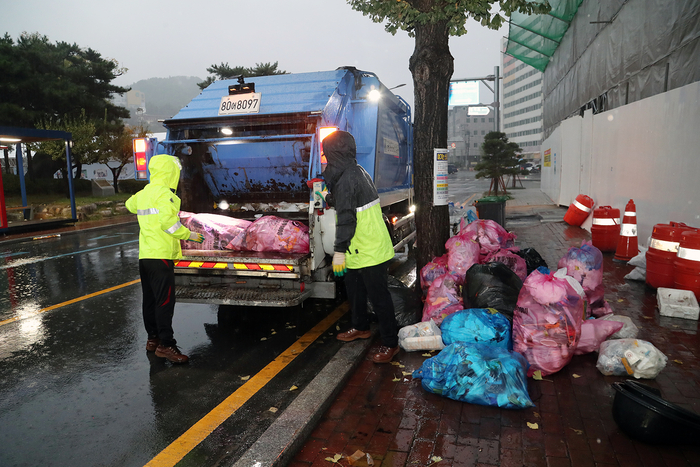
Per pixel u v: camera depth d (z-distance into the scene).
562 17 14.94
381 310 3.90
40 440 3.08
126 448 2.96
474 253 4.89
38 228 14.45
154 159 4.15
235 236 4.73
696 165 6.05
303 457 2.69
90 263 9.33
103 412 3.43
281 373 4.00
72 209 15.96
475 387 3.13
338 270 3.83
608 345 3.61
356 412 3.14
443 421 2.99
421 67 5.23
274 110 5.32
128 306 6.23
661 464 2.52
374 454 2.66
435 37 5.16
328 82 5.51
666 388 3.32
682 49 6.86
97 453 2.91
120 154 27.00
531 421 2.96
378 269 3.85
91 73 30.12
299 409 3.03
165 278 4.16
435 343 4.04
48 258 9.98
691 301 4.76
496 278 4.27
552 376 3.56
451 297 4.51
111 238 13.09
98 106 28.61
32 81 24.98
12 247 11.67
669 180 6.89
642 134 7.95
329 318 5.41
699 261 4.97
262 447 2.63
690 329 4.42
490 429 2.88
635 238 7.13
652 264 5.61
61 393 3.76
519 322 3.62
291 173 5.61
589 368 3.68
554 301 3.52
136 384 3.88
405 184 8.03
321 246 4.40
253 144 5.42
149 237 4.09
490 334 3.62
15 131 13.90
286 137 4.88
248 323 5.32
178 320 5.50
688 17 6.65
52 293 6.98
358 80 5.91
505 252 5.16
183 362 4.25
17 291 7.14
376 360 3.89
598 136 10.75
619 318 4.14
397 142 7.27
